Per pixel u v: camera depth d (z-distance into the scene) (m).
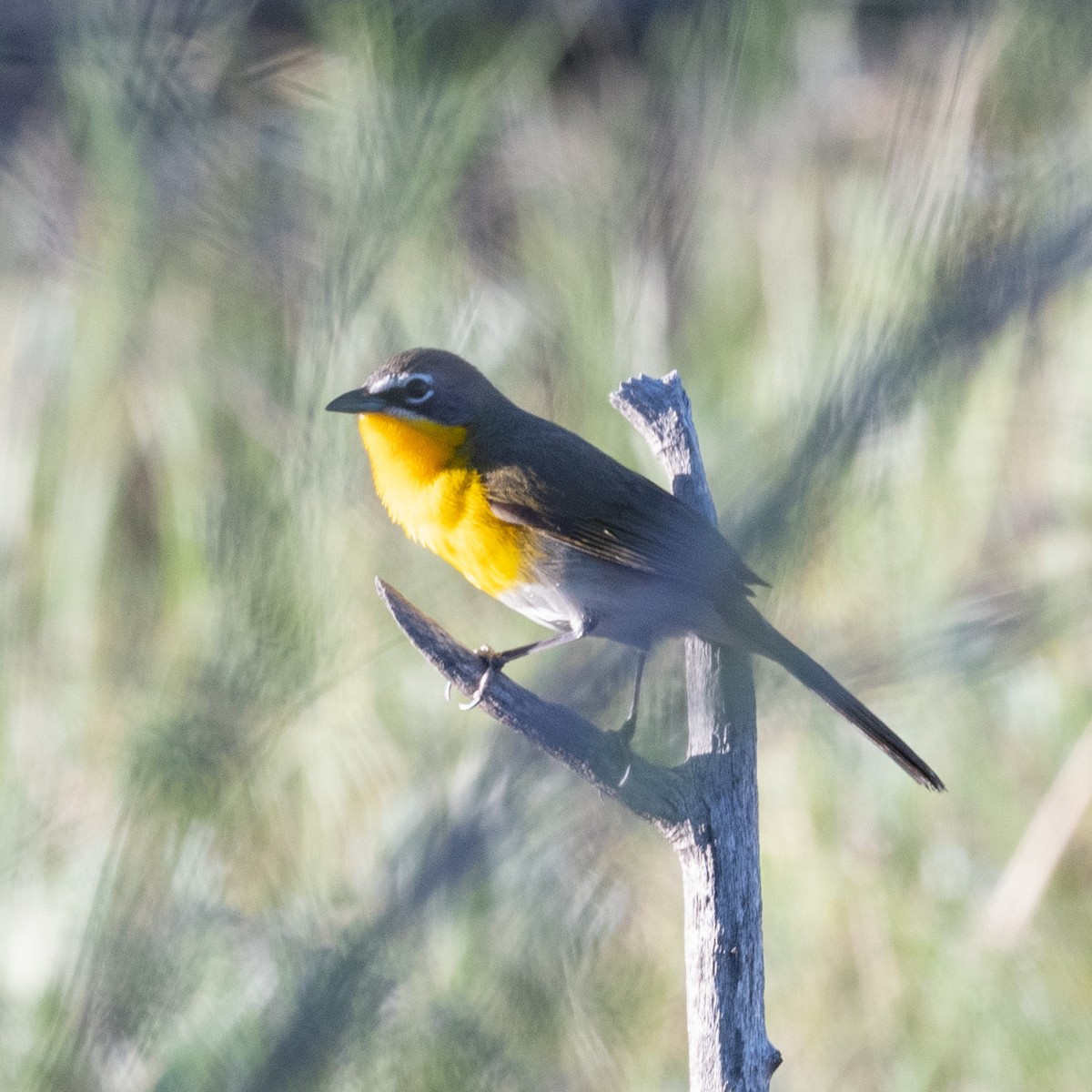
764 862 7.91
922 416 7.84
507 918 7.80
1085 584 7.84
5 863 7.88
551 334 7.98
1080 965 7.87
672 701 7.71
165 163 8.02
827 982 7.90
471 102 7.95
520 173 8.02
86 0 8.02
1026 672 7.91
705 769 7.66
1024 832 7.90
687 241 8.01
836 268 7.94
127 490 8.02
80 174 8.05
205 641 7.86
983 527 7.89
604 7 8.07
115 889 7.79
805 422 7.58
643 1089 7.83
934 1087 7.87
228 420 7.98
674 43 8.04
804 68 8.02
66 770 7.93
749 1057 7.65
